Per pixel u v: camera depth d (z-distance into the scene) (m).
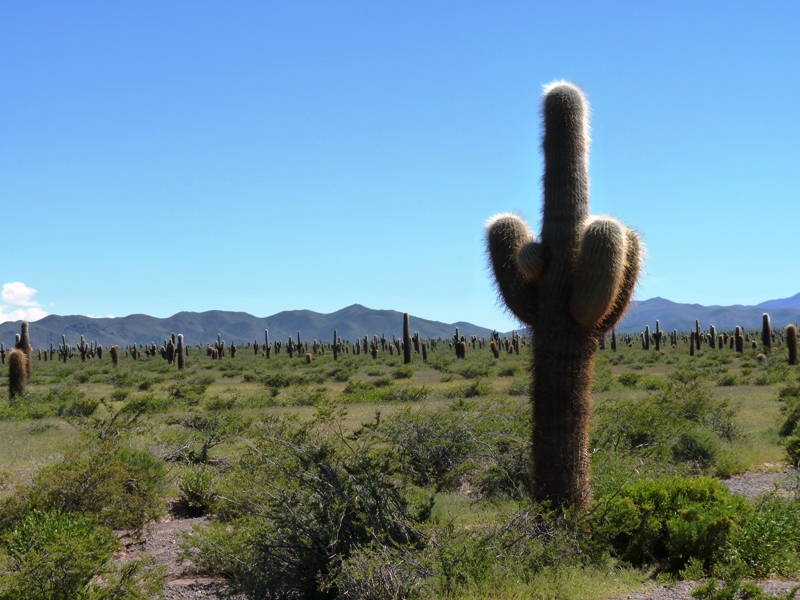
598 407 16.02
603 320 9.34
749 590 7.11
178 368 70.19
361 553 7.43
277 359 85.69
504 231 9.88
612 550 8.50
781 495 11.18
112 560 10.02
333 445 9.45
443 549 7.84
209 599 8.52
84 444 14.84
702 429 15.76
